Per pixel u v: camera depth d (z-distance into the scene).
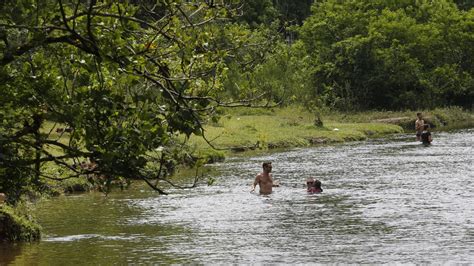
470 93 113.19
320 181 41.56
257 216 31.31
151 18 16.47
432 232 27.23
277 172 46.69
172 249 25.02
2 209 26.47
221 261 23.22
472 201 34.03
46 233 27.95
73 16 14.60
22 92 15.52
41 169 18.09
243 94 16.39
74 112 14.86
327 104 103.06
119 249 25.06
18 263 22.92
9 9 14.27
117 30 14.86
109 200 36.00
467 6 149.62
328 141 70.81
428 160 52.00
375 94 106.88
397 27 112.25
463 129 85.56
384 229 27.97
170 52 16.03
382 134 81.62
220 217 31.19
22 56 16.00
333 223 29.42
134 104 15.77
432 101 107.44
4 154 15.91
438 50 115.44
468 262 22.62
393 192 37.25
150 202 35.41
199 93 16.00
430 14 125.88
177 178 43.91
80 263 22.95
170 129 15.59
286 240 26.33
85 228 28.88
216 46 16.23
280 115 87.50
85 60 16.06
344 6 118.50
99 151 14.84
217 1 15.87
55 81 15.87
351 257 23.50
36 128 15.87
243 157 56.72
